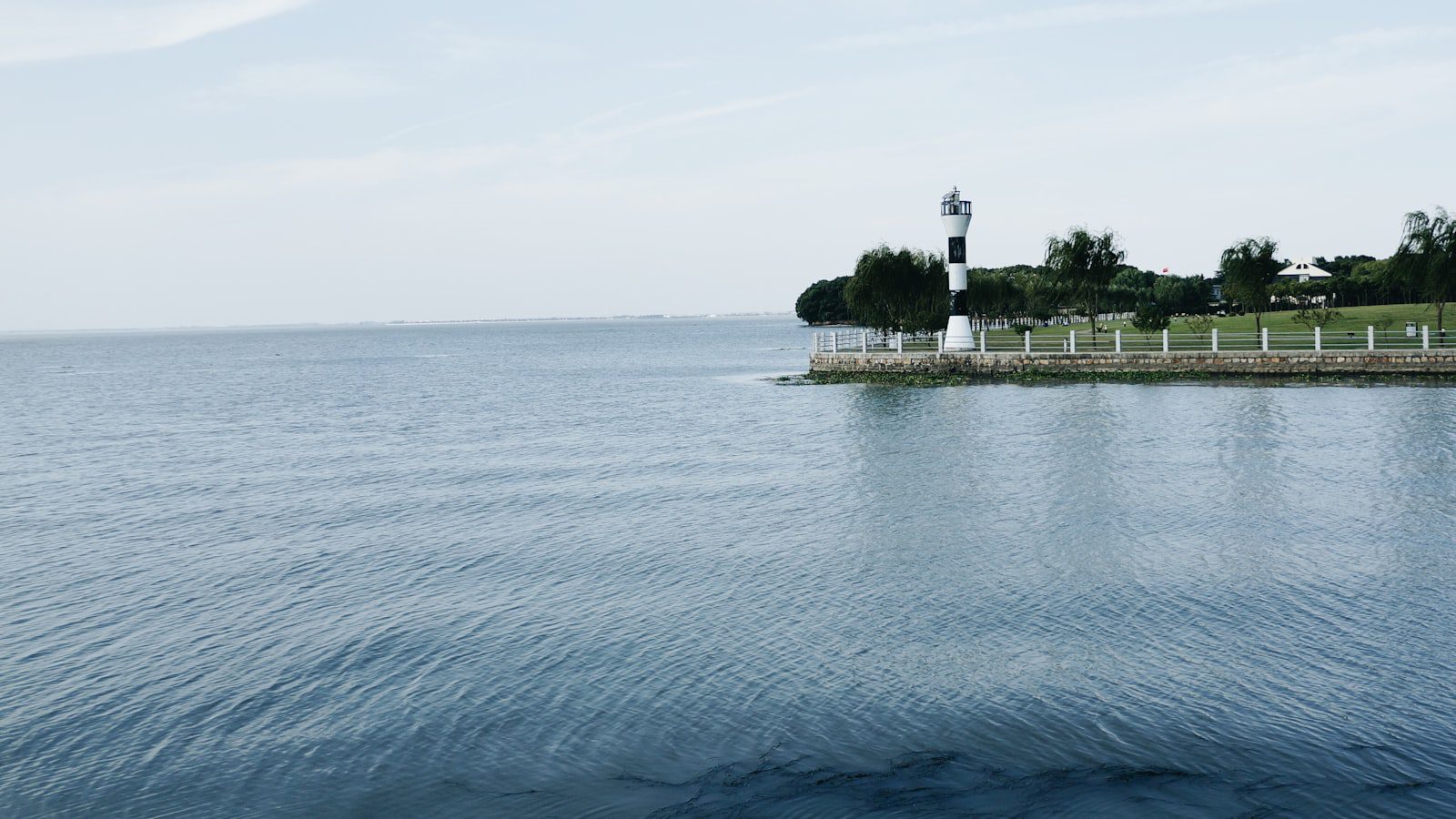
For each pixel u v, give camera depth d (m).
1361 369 59.41
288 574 23.84
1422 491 28.69
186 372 128.88
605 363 127.94
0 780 14.09
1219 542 23.97
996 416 49.59
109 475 40.00
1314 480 30.77
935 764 13.82
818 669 17.02
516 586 22.25
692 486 33.53
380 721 15.61
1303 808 12.45
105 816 13.19
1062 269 74.50
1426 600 19.33
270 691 16.86
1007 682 16.25
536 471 37.59
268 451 46.22
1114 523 26.28
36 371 136.75
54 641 19.52
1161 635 17.98
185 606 21.53
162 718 15.94
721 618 19.69
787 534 26.28
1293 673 16.12
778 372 94.94
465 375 108.31
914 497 30.59
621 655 17.88
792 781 13.52
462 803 13.27
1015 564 22.73
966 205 74.62
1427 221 62.72
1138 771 13.45
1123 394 57.09
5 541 27.88
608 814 12.88
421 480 36.38
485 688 16.67
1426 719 14.48
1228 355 62.12
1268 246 70.50
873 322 86.69
